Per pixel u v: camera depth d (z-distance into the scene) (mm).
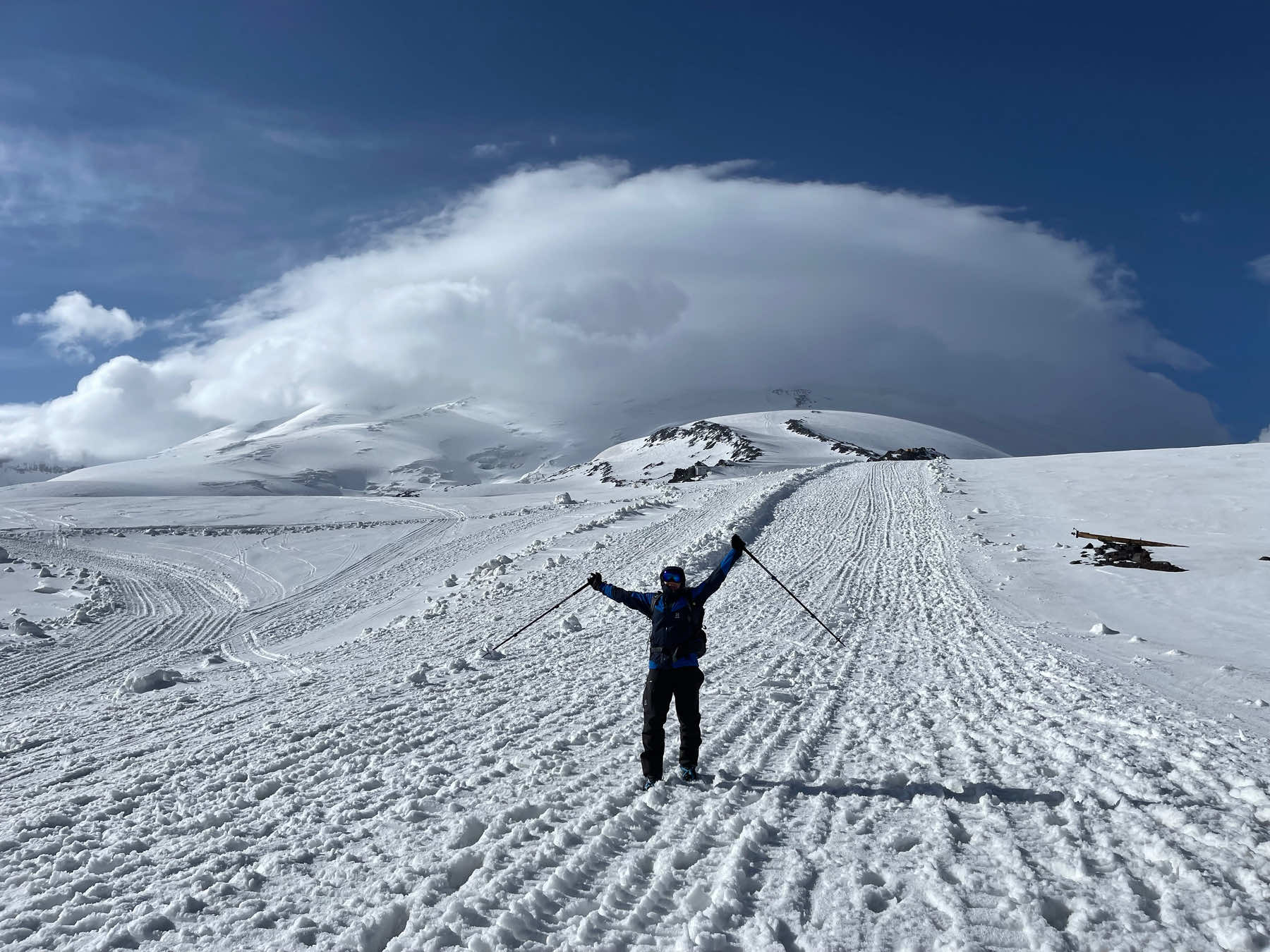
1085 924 3205
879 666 10234
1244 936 2994
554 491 69312
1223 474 36125
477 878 3941
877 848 4137
